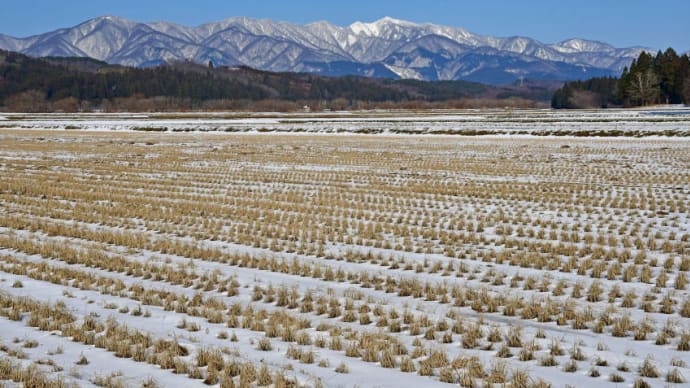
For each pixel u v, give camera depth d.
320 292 13.26
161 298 13.04
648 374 8.64
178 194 28.16
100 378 8.58
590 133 63.34
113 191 29.14
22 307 12.09
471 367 8.83
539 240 18.16
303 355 9.37
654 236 18.30
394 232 19.23
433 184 30.92
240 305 12.27
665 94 142.50
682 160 40.72
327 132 75.12
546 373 8.79
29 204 25.86
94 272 15.22
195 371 8.81
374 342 9.89
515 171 36.53
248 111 180.00
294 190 29.33
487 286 13.49
